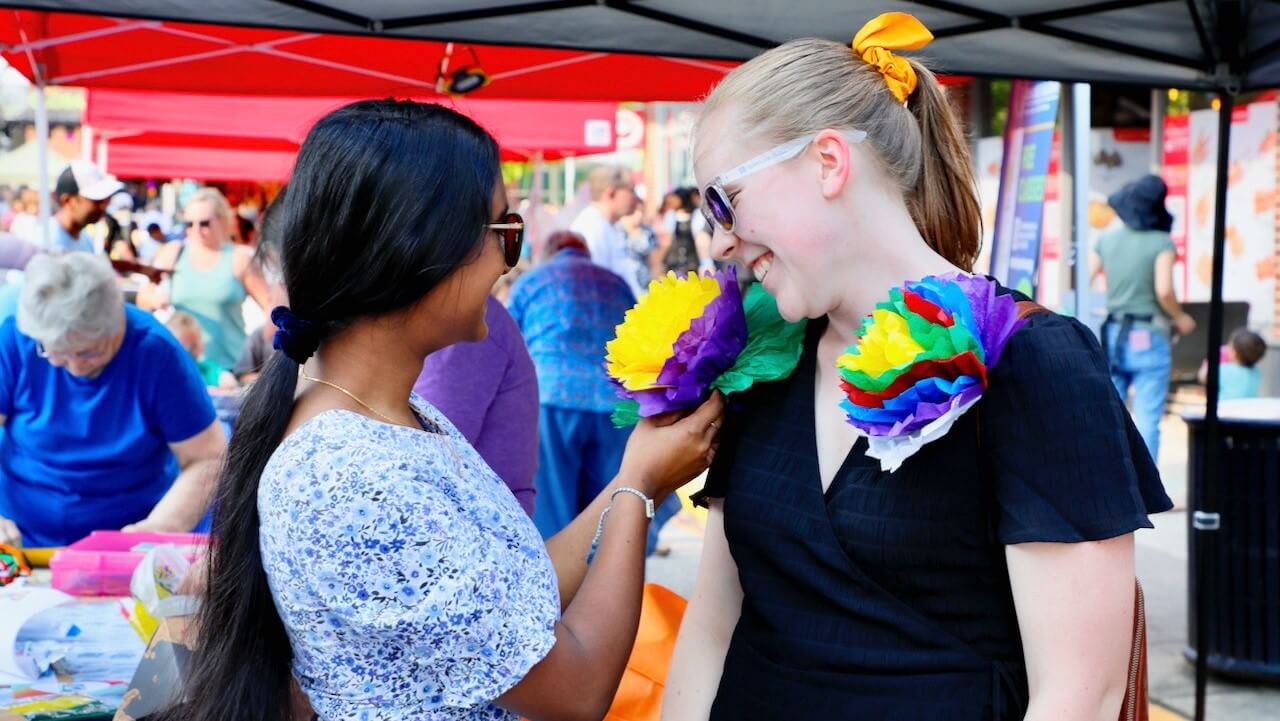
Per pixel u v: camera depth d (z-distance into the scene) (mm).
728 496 1651
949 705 1434
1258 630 4504
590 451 5316
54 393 3369
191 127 8055
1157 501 1451
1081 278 5168
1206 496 3936
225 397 4965
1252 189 10758
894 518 1460
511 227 1513
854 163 1499
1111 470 1355
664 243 12094
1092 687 1354
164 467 3533
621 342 1712
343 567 1348
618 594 1604
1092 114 11664
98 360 3303
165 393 3389
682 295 1723
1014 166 5035
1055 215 9898
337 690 1399
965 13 3400
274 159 10281
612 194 8242
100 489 3441
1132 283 7496
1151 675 4660
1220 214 3912
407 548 1354
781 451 1599
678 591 5816
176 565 2625
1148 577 6102
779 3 3383
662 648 2369
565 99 5648
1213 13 3543
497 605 1404
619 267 8312
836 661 1498
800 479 1559
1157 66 3654
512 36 3564
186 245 7609
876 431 1384
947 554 1441
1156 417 7555
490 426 2906
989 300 1405
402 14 3445
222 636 1439
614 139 8250
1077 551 1354
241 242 11602
